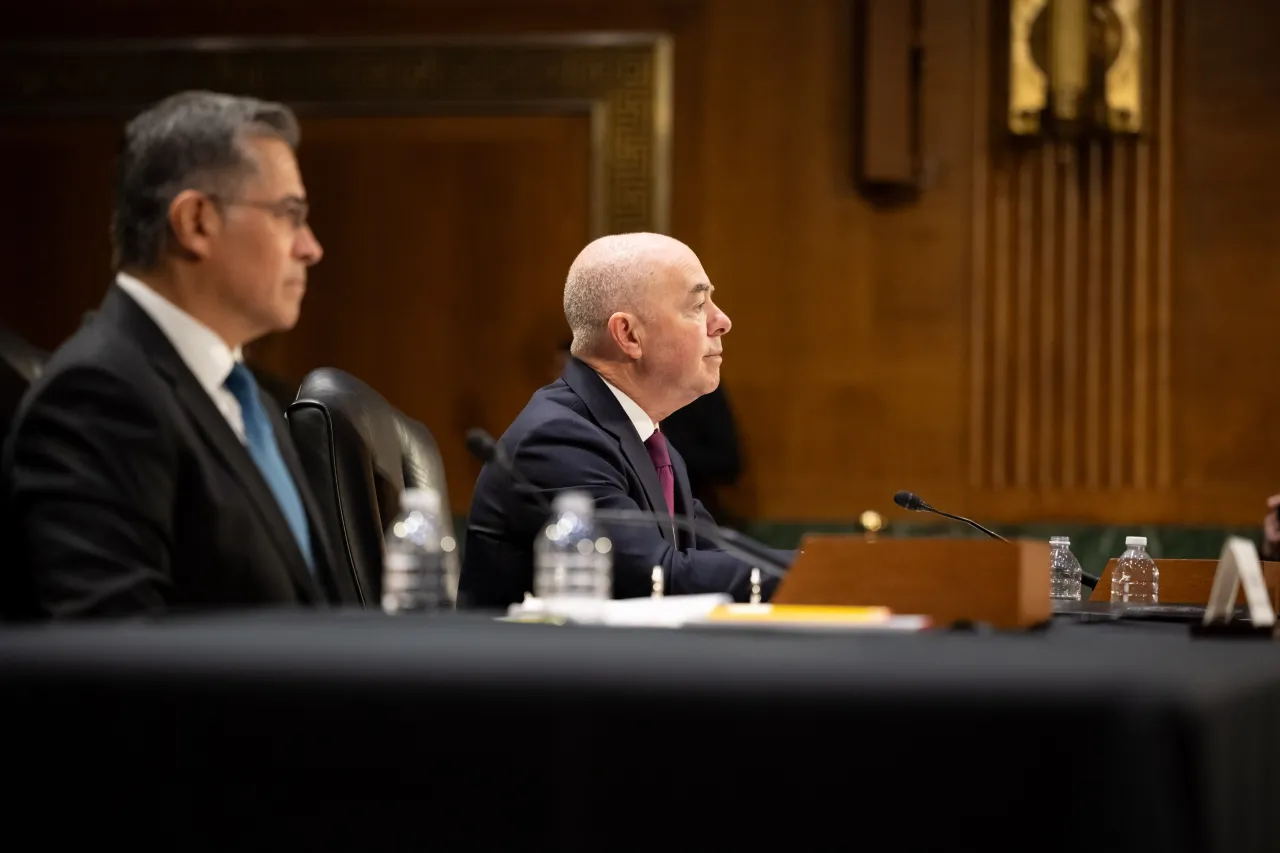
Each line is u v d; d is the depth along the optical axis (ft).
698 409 25.17
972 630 7.05
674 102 27.58
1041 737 4.83
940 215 27.07
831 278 27.25
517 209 27.84
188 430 7.68
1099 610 10.01
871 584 7.73
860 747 4.91
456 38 27.76
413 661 5.15
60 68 28.27
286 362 28.09
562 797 5.02
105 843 5.24
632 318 11.71
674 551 10.31
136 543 7.21
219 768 5.19
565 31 27.71
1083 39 26.16
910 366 27.09
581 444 11.07
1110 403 26.86
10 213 28.40
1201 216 26.73
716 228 27.45
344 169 28.07
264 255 8.17
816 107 27.30
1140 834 4.75
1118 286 26.86
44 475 7.21
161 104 8.25
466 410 27.86
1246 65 26.63
